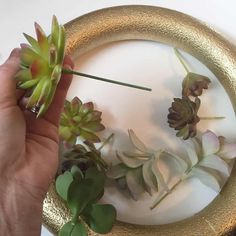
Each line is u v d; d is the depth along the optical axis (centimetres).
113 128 39
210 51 38
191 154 36
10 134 28
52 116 31
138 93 39
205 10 41
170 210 36
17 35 42
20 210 29
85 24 39
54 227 35
